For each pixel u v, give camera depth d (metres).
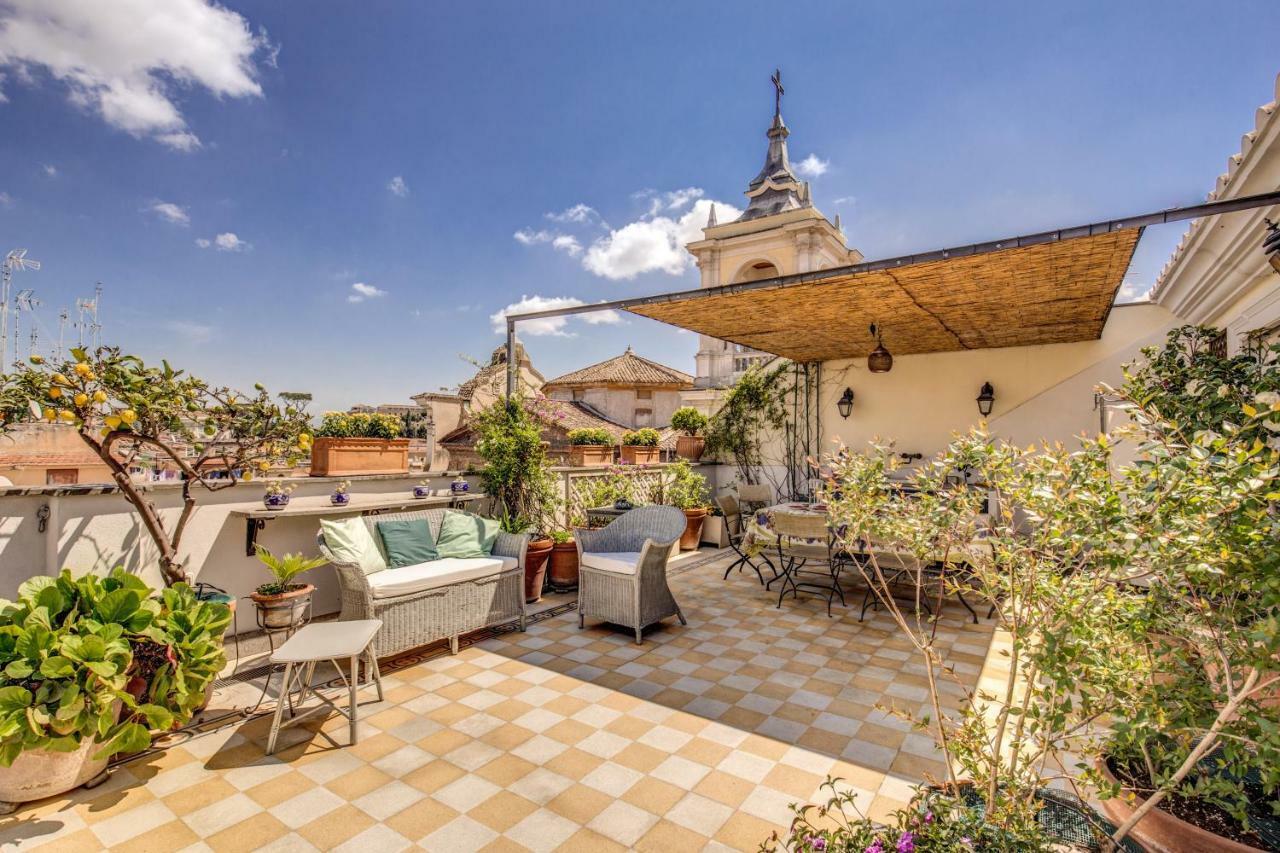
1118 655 1.87
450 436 11.08
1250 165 3.30
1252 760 1.55
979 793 2.04
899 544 2.29
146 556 4.08
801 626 5.29
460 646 4.75
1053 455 1.79
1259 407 2.31
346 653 3.13
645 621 4.90
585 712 3.59
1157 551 1.51
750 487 8.88
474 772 2.93
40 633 2.59
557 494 7.03
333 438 5.30
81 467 7.40
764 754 3.12
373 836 2.46
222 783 2.82
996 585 1.86
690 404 12.79
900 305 6.13
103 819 2.55
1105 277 5.11
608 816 2.60
